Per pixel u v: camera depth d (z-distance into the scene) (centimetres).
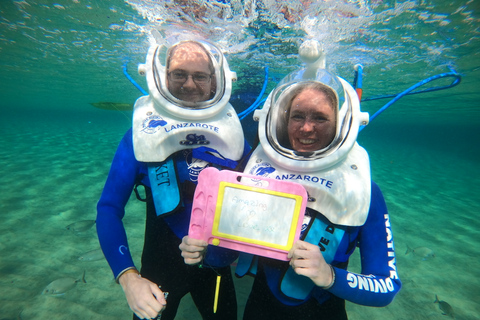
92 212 540
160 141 174
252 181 141
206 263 176
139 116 188
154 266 189
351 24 548
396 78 1055
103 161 980
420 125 4750
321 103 155
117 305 302
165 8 523
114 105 314
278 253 139
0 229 446
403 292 363
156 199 170
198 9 500
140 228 477
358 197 146
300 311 164
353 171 154
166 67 191
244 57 700
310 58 188
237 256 178
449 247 496
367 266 152
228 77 199
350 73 872
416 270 416
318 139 161
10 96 3559
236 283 346
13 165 860
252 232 140
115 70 1305
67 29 802
